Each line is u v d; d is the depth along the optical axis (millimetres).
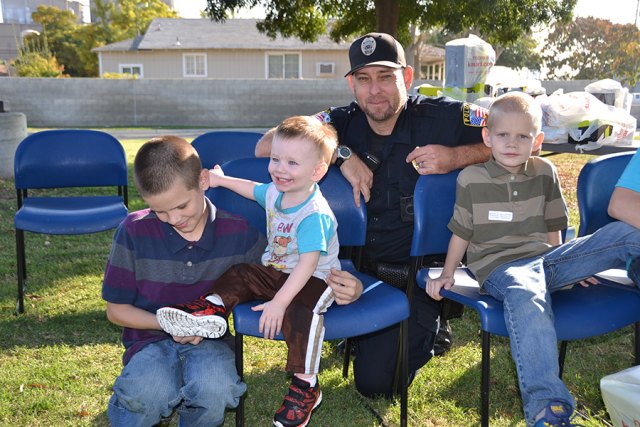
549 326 2076
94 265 4453
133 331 2213
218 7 12375
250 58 28078
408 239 2889
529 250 2412
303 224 2176
